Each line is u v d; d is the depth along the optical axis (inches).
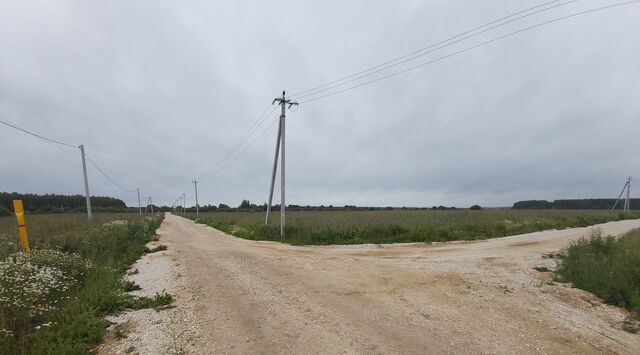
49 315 225.5
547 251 579.2
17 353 174.7
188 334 208.2
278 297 286.2
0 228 795.4
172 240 778.8
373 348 189.8
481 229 933.2
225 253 540.1
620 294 291.7
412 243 708.7
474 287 324.5
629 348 203.2
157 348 188.7
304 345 193.3
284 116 926.4
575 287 336.2
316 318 236.5
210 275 369.7
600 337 217.2
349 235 766.5
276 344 194.5
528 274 388.5
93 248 489.7
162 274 376.5
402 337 205.3
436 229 824.9
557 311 263.9
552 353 191.0
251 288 315.0
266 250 594.6
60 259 340.2
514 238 812.0
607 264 371.9
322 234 754.2
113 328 216.5
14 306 220.7
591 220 1443.2
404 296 290.5
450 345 195.2
